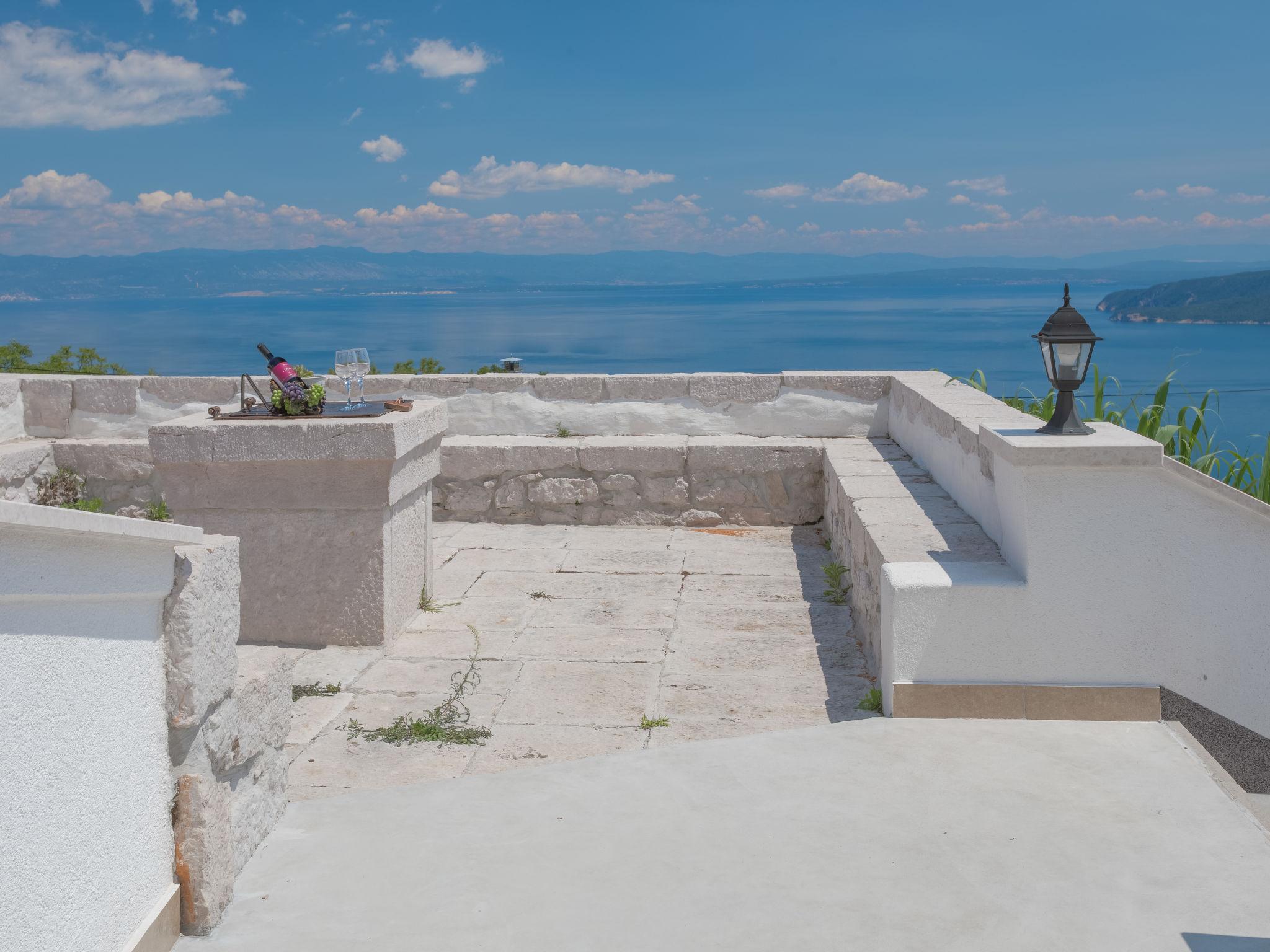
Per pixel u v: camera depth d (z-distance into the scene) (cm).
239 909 268
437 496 803
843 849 298
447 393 853
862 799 330
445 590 627
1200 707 387
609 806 329
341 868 289
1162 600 384
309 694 460
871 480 643
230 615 269
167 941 245
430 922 261
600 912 266
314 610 523
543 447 789
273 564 522
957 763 356
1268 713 381
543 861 293
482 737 409
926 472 671
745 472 782
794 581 640
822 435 833
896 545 467
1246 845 300
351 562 518
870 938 254
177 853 253
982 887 278
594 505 793
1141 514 380
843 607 584
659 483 785
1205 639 383
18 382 814
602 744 402
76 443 788
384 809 328
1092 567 385
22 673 187
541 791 341
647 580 648
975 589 390
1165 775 345
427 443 570
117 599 220
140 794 233
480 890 277
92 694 212
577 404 847
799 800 330
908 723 392
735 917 263
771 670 486
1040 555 386
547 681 474
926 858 293
